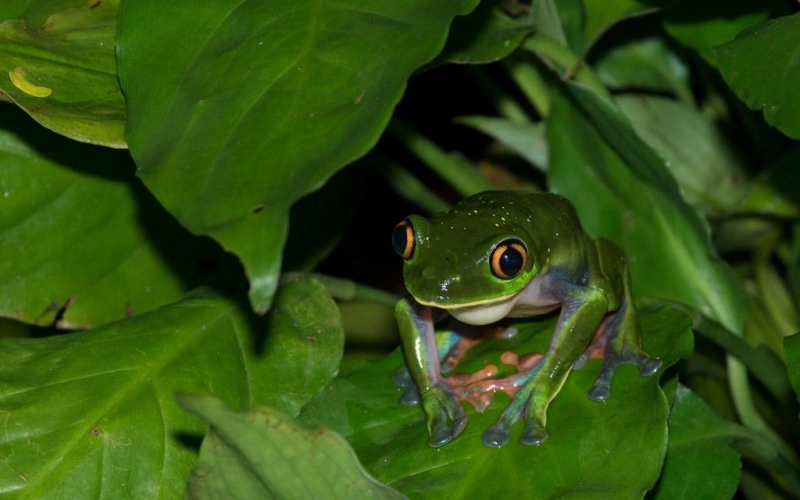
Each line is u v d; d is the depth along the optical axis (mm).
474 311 388
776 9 422
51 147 416
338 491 355
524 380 387
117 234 421
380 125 347
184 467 382
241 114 359
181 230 425
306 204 432
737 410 431
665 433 371
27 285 413
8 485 375
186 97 365
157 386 388
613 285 393
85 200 418
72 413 383
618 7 424
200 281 425
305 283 408
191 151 356
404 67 354
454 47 405
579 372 390
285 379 395
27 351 393
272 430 348
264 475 354
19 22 402
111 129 382
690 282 429
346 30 365
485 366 396
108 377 388
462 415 381
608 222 434
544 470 373
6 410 382
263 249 341
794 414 430
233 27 370
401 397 390
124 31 371
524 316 405
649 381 383
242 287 406
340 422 387
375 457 381
